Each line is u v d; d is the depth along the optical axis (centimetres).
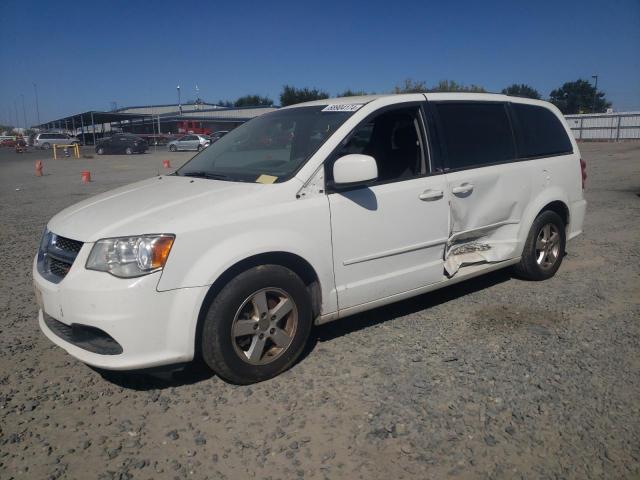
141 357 320
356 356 395
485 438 296
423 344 412
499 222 498
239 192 361
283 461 281
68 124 7594
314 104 467
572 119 4156
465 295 521
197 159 485
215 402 337
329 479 267
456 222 457
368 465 277
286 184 367
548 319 458
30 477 271
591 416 314
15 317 485
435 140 447
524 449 287
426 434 301
